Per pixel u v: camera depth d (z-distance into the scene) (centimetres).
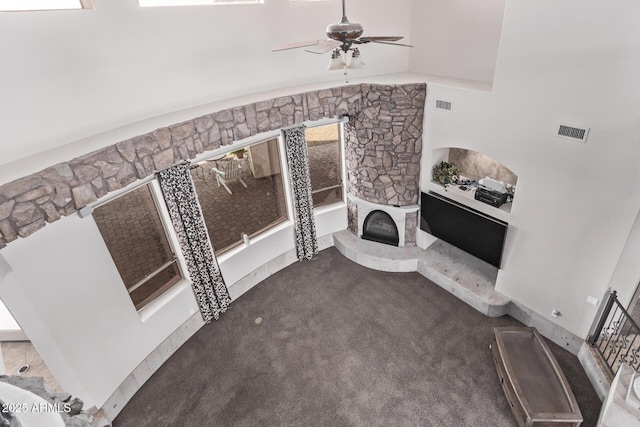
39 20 408
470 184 675
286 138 675
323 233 845
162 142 487
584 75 430
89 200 422
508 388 504
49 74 429
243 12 577
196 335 658
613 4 387
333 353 607
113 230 590
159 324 594
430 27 678
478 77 635
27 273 413
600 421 445
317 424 507
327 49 367
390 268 776
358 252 793
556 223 524
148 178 525
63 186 395
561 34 435
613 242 472
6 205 352
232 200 796
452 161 715
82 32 444
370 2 668
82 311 476
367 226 823
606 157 442
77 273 464
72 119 458
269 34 614
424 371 566
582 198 482
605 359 514
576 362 559
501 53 500
